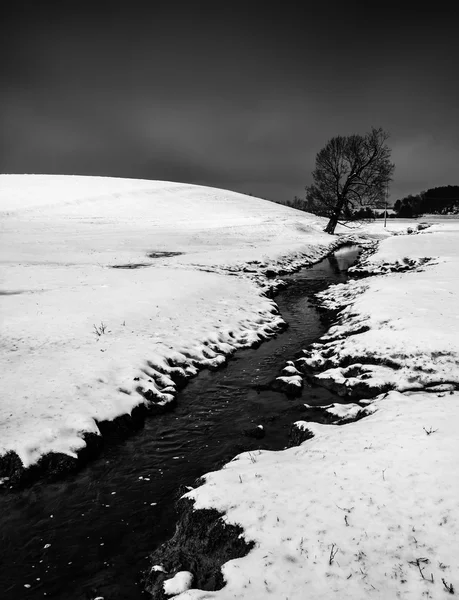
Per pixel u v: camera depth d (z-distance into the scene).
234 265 28.23
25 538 5.96
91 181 75.25
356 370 11.41
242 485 6.09
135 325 14.03
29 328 12.93
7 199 56.00
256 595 4.26
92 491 7.00
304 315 18.89
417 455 6.30
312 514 5.32
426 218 95.69
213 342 14.12
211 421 9.47
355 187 50.06
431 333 12.02
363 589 4.21
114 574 5.35
